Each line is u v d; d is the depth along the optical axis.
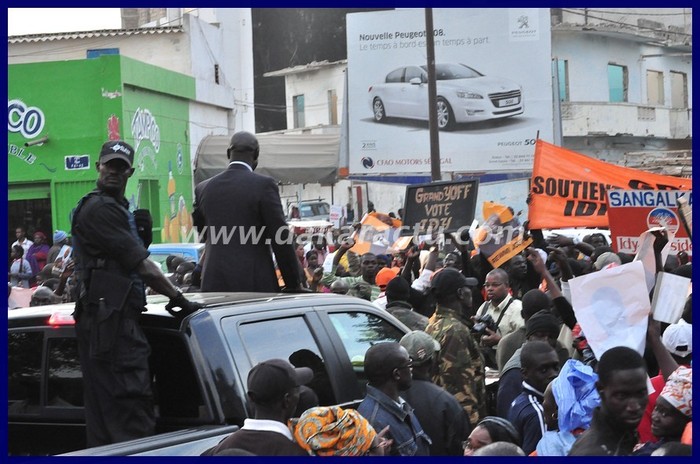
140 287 4.94
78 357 5.22
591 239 14.37
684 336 5.54
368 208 36.22
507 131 27.12
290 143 31.39
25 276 18.47
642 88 43.38
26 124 24.34
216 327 4.91
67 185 24.30
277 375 4.32
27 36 35.09
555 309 7.49
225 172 6.45
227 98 33.16
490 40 27.00
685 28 44.19
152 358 5.01
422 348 5.64
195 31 33.75
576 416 4.86
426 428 5.53
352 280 10.38
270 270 6.41
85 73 24.20
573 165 10.98
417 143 27.31
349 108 27.59
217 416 4.75
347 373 5.48
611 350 3.99
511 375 6.13
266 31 49.47
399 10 27.17
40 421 5.28
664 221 9.66
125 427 4.79
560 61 40.53
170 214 27.69
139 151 25.44
